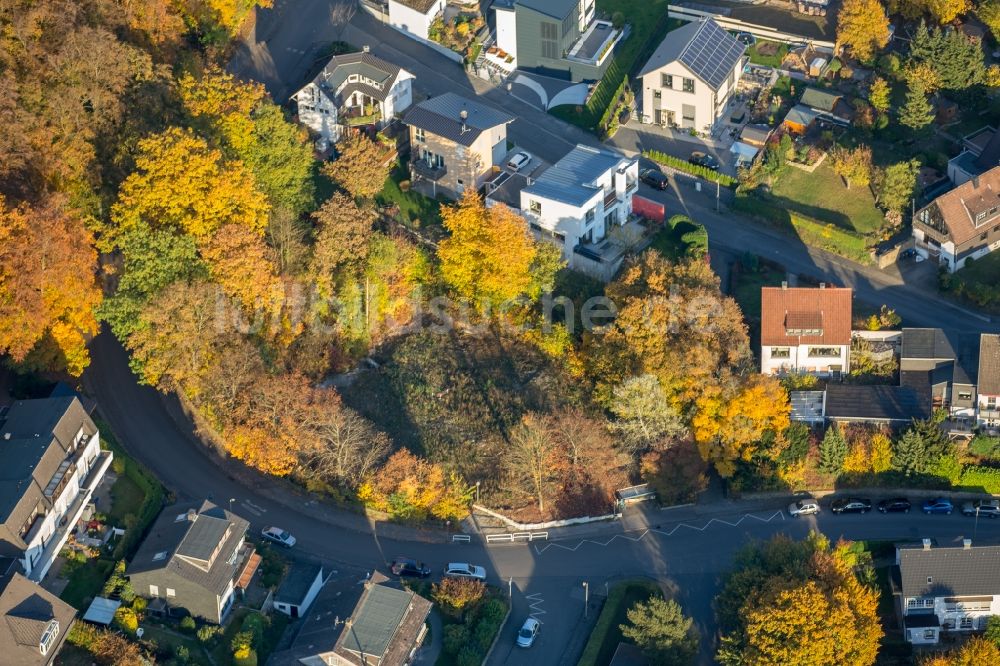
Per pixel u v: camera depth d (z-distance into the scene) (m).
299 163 164.88
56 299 142.12
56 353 147.00
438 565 146.00
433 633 139.12
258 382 148.25
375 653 131.38
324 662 131.88
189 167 147.25
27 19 148.50
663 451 153.12
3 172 143.12
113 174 154.38
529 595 145.00
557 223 170.25
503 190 176.62
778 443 155.50
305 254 158.75
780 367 166.00
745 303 172.62
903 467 158.25
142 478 143.62
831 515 156.88
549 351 164.25
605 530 152.62
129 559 138.50
